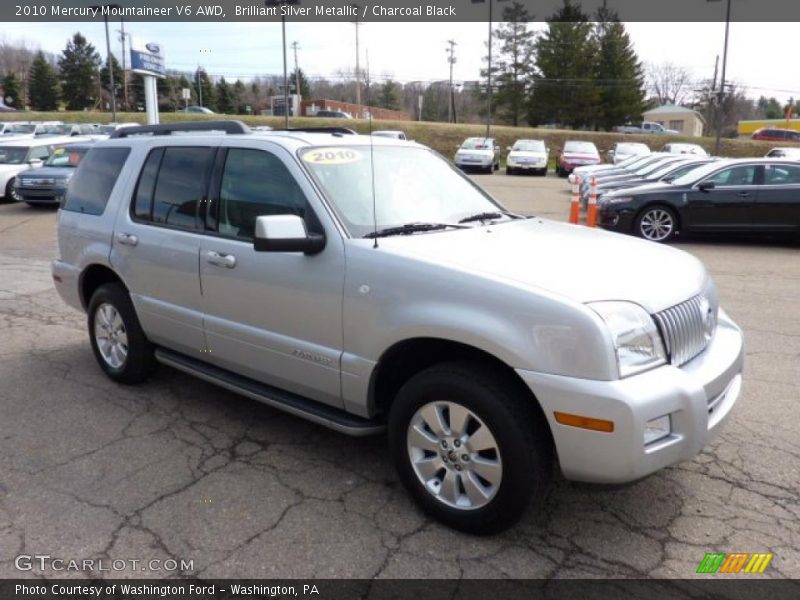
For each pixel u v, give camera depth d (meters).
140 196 4.57
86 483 3.53
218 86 82.25
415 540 3.04
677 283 3.13
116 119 49.22
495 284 2.85
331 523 3.17
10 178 16.89
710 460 3.75
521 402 2.85
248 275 3.72
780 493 3.41
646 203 11.43
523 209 17.20
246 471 3.67
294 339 3.57
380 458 3.83
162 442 4.02
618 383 2.64
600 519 3.20
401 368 3.38
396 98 75.38
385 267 3.15
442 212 3.91
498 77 61.72
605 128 61.97
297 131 4.34
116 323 4.87
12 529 3.12
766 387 4.81
